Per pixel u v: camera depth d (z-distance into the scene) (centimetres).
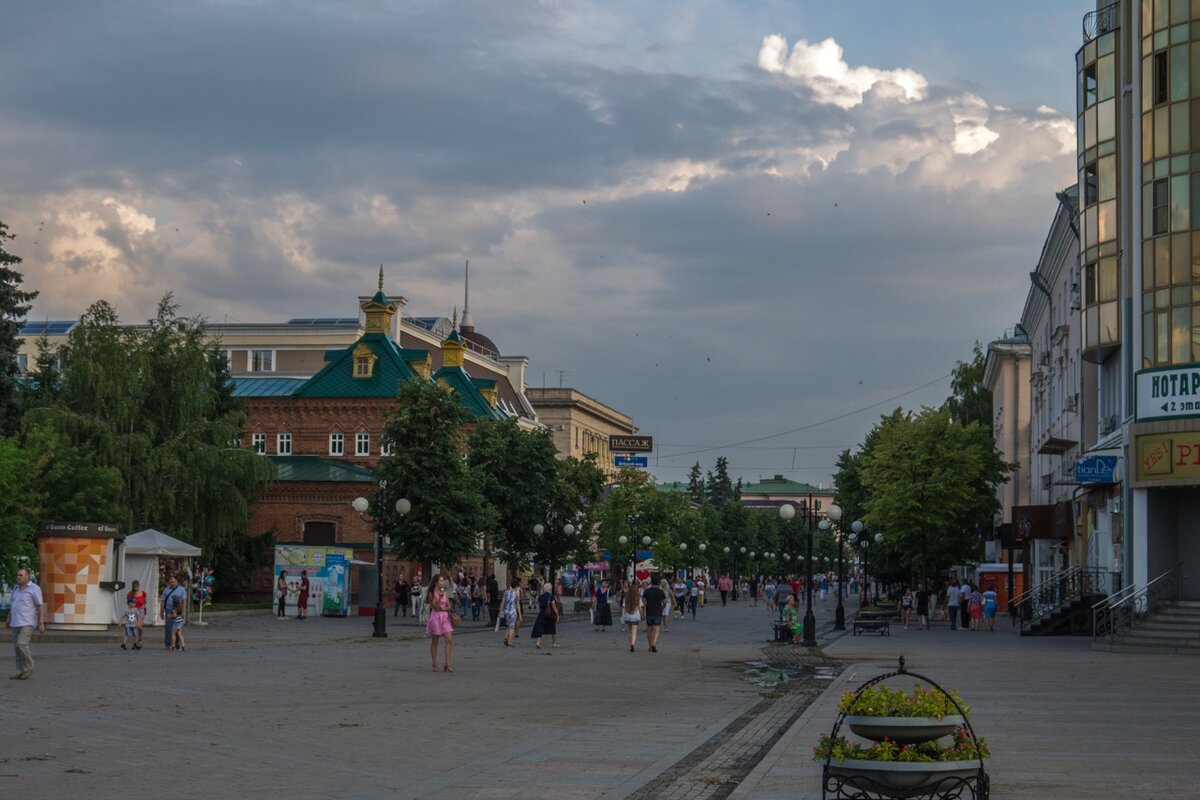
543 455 7062
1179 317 4056
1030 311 7812
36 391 5762
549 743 1684
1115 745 1675
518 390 12962
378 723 1872
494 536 6638
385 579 7500
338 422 8894
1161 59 4150
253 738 1681
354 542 7769
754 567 14700
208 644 3853
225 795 1259
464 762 1505
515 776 1401
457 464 5709
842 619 5650
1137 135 4234
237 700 2172
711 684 2683
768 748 1656
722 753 1616
